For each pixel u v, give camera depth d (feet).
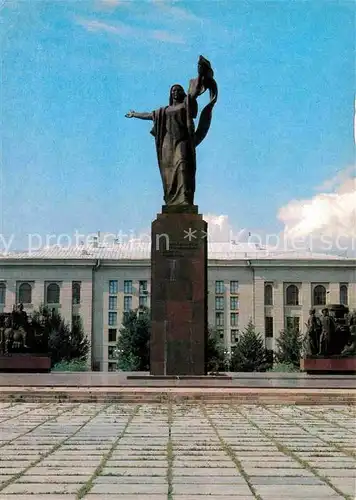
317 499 32.01
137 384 79.46
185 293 87.30
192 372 86.74
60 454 42.86
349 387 76.89
